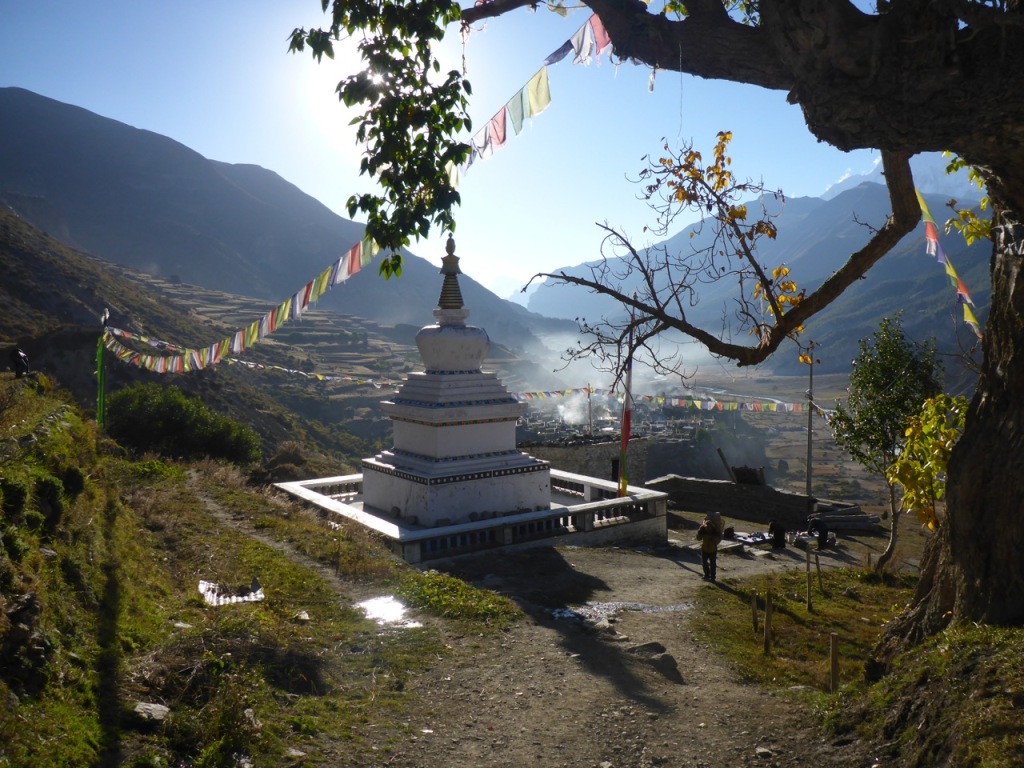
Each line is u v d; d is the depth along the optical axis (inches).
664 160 234.4
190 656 273.0
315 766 228.5
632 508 762.2
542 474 726.5
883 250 239.5
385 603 410.0
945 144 207.9
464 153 267.1
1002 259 269.0
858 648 420.2
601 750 260.4
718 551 755.4
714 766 249.0
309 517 619.5
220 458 1061.8
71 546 310.7
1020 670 206.2
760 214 244.1
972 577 259.1
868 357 682.8
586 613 464.8
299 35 262.7
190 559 434.9
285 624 345.7
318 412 3528.5
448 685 311.1
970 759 187.8
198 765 214.4
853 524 962.1
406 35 256.8
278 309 561.0
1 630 208.8
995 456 254.1
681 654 384.8
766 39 208.7
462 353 705.6
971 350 384.5
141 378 1914.4
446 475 668.1
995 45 187.5
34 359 1721.2
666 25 217.8
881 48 187.9
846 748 245.1
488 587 529.7
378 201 271.9
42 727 193.9
